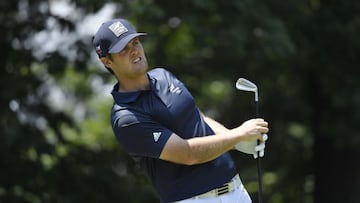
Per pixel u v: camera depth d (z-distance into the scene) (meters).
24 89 40.78
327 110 50.94
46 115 43.44
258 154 18.08
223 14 42.16
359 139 48.41
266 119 56.22
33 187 41.91
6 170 41.44
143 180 44.72
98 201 43.12
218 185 18.08
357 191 51.62
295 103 53.59
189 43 48.41
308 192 58.81
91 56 41.00
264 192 58.44
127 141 17.98
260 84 51.16
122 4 38.91
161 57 46.94
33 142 40.56
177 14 41.97
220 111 59.09
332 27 47.03
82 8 38.97
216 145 17.42
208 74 48.53
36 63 41.28
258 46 41.97
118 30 17.78
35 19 41.78
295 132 60.47
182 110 18.03
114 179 43.78
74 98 50.06
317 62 48.94
